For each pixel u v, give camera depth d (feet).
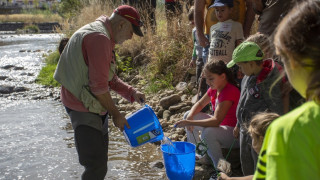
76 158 14.76
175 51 23.16
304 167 3.50
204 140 11.60
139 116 10.62
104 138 10.49
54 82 28.96
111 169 13.37
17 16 140.46
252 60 9.29
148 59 25.54
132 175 12.79
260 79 9.37
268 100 9.18
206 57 15.24
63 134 17.78
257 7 13.07
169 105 18.61
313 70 3.56
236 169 11.87
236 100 11.48
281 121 3.75
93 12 33.78
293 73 3.77
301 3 3.76
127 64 26.16
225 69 11.46
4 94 26.76
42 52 50.01
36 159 14.67
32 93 26.78
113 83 11.28
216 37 13.82
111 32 9.95
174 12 25.76
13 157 14.90
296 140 3.55
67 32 37.52
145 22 27.30
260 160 4.11
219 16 13.82
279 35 3.77
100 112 9.87
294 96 10.23
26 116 21.09
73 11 45.39
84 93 9.49
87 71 9.49
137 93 11.25
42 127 18.93
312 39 3.46
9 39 80.69
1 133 17.98
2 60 42.39
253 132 7.15
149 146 15.69
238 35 13.66
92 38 9.31
